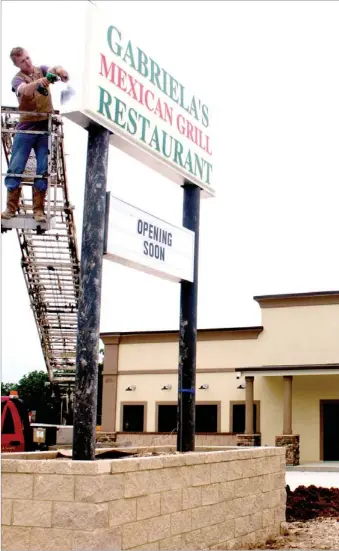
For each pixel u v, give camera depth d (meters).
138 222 8.73
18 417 16.28
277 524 9.99
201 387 30.45
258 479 9.45
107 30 8.42
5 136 12.58
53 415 68.31
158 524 7.06
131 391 31.84
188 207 10.61
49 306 20.62
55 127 12.03
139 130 9.01
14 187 10.26
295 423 28.33
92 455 7.24
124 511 6.57
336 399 27.83
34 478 6.46
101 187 7.99
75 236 17.23
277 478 10.13
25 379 69.75
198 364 30.89
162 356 31.50
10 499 6.52
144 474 6.90
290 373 27.12
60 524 6.31
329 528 10.59
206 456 8.09
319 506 12.41
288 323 29.62
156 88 9.52
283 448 10.48
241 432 29.47
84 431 7.27
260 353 29.81
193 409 9.88
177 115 10.07
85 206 7.98
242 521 8.86
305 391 28.45
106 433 31.59
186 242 10.02
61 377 25.50
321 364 28.05
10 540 6.44
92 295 7.61
